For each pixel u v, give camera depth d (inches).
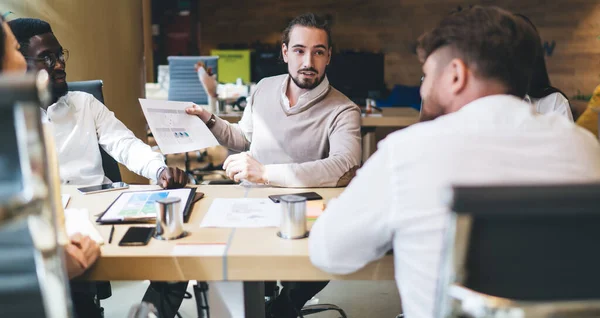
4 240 27.1
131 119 143.9
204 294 50.1
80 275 47.7
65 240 44.1
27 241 27.2
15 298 28.2
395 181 36.4
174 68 199.6
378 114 164.1
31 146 25.0
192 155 241.3
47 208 26.2
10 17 109.0
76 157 85.7
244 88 179.3
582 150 36.0
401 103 258.7
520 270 27.7
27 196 25.0
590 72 259.4
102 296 83.9
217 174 209.2
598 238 27.4
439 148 35.1
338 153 77.2
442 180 34.5
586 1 255.3
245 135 92.0
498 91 39.0
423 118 42.8
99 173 87.4
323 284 76.5
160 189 70.4
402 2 288.4
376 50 294.7
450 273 27.0
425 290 36.3
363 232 39.0
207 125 85.0
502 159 34.7
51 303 27.8
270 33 310.8
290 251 47.5
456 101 40.0
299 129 83.8
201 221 56.9
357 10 294.5
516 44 38.1
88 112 87.0
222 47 305.1
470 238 26.6
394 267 47.0
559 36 261.9
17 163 25.2
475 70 38.6
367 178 38.3
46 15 115.3
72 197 67.6
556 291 28.3
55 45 79.3
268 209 60.7
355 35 296.5
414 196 35.5
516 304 26.5
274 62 252.4
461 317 27.5
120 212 58.3
